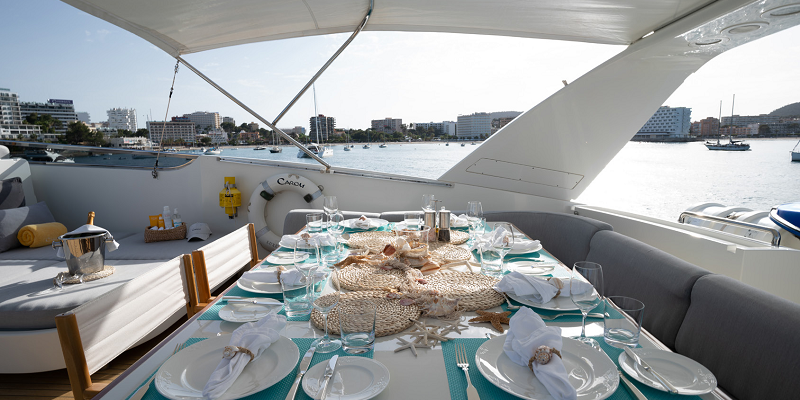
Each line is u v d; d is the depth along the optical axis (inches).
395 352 34.5
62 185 164.2
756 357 41.6
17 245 133.1
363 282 53.0
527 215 116.0
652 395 28.0
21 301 83.4
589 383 28.7
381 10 102.4
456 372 31.3
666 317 57.8
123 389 29.6
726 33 84.3
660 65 107.9
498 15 97.7
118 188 162.2
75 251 97.5
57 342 80.2
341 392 27.4
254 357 31.4
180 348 35.6
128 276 103.0
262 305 44.9
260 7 94.0
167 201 161.3
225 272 71.5
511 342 33.3
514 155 133.7
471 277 54.5
